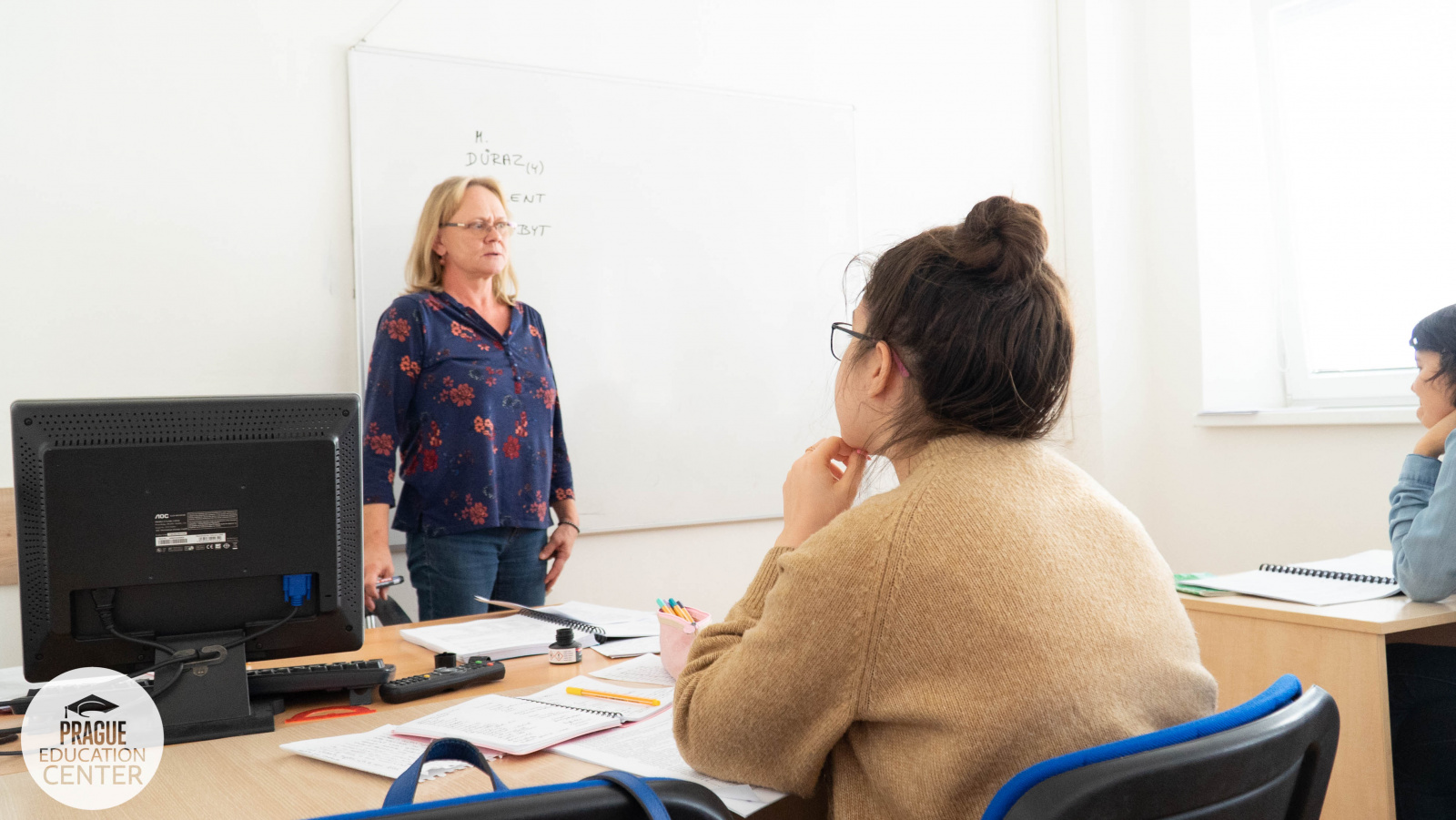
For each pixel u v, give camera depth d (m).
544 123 2.75
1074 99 3.61
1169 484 3.56
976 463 0.79
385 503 2.14
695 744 0.82
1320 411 3.05
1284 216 3.44
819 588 0.75
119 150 2.27
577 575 2.81
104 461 1.05
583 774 0.86
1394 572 1.68
